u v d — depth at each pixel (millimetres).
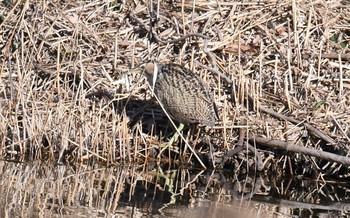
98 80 14250
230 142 14070
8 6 15211
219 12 15523
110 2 15602
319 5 16031
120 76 14469
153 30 15016
